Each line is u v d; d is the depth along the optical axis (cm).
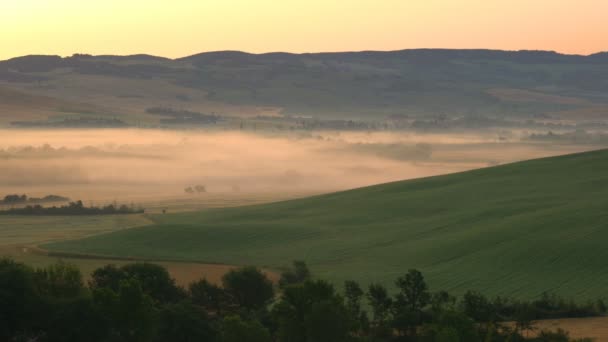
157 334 7919
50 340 7462
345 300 11012
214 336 8038
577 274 13350
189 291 11656
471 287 12862
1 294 7412
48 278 8931
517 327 8919
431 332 8038
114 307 7656
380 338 8688
